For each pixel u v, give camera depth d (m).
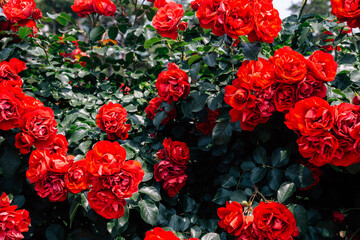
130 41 2.05
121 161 1.02
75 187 1.04
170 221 1.32
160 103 1.45
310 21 1.67
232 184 1.31
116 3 2.02
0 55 1.60
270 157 1.29
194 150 1.43
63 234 1.30
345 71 1.32
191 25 1.77
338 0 1.15
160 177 1.32
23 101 1.22
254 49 1.18
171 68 1.36
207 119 1.42
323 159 0.95
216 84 1.42
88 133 1.49
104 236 1.25
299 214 1.09
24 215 1.15
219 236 1.23
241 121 1.13
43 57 1.79
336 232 1.21
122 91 2.04
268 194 1.20
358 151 0.92
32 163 1.10
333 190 1.35
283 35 1.71
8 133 1.30
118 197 0.98
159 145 1.49
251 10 1.10
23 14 1.59
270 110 1.08
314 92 1.07
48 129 1.16
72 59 2.07
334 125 0.94
